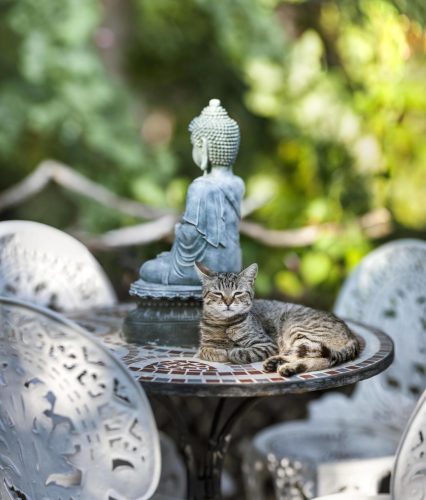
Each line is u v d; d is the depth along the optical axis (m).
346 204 5.70
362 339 3.47
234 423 3.47
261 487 4.27
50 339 2.61
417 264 4.25
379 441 4.30
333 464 3.88
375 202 5.73
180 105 8.98
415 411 2.63
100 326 3.67
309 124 5.94
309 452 4.20
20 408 2.71
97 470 2.67
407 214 5.83
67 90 7.50
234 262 3.26
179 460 4.36
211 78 8.55
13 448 2.78
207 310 3.07
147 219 6.46
